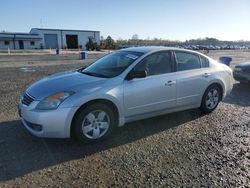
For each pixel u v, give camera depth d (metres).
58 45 75.19
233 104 7.03
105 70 4.85
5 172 3.41
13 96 7.55
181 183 3.23
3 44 67.12
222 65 6.30
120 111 4.48
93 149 4.13
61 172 3.45
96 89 4.19
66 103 3.96
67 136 4.06
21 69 15.32
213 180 3.30
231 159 3.88
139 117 4.81
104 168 3.56
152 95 4.81
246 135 4.84
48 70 15.08
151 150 4.14
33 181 3.23
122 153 4.02
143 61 4.79
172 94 5.12
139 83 4.64
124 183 3.22
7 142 4.28
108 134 4.43
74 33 76.94
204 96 5.79
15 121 5.28
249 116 5.99
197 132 4.94
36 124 3.98
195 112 6.12
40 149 4.07
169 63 5.16
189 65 5.53
